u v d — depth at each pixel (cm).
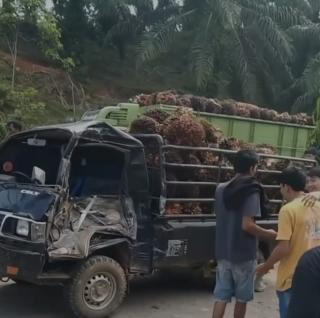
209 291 796
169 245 702
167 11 2775
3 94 1634
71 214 627
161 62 2831
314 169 511
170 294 771
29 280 596
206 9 2500
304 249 464
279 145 1274
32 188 628
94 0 2678
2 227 609
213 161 757
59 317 640
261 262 775
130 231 669
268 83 2606
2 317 634
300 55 2806
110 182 679
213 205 755
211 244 744
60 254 594
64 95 2317
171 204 714
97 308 627
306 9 2891
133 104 1146
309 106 2478
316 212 471
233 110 1166
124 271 664
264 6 2656
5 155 715
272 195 823
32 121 1706
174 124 736
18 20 1744
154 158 704
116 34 2755
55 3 2761
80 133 643
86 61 2678
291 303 256
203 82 2361
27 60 2408
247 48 2555
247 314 705
